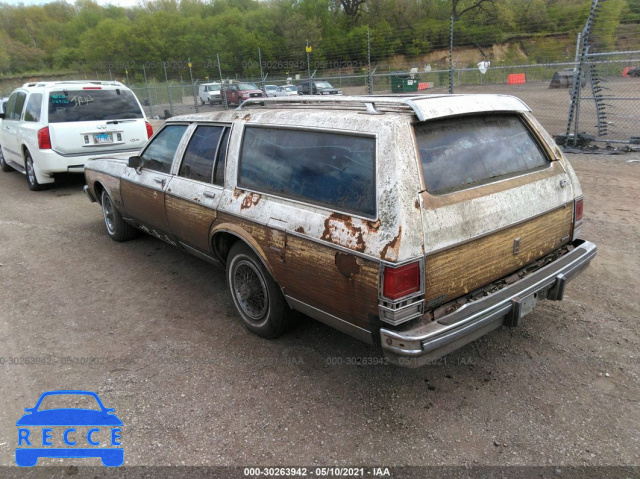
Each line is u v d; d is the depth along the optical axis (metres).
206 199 3.80
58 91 8.11
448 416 2.79
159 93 33.22
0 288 4.74
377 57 44.00
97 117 8.38
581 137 10.54
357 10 57.03
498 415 2.78
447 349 2.55
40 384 3.20
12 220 7.15
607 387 2.96
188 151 4.21
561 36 37.53
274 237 3.14
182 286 4.71
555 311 3.89
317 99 3.39
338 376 3.20
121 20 69.25
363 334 2.74
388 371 3.24
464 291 2.74
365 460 2.50
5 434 2.77
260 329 3.65
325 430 2.72
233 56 52.88
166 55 58.25
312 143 3.03
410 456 2.51
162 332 3.85
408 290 2.45
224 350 3.56
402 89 18.56
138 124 8.75
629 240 5.23
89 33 68.06
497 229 2.80
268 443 2.64
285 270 3.13
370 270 2.52
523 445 2.55
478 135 3.00
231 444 2.64
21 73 70.19
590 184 7.55
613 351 3.32
